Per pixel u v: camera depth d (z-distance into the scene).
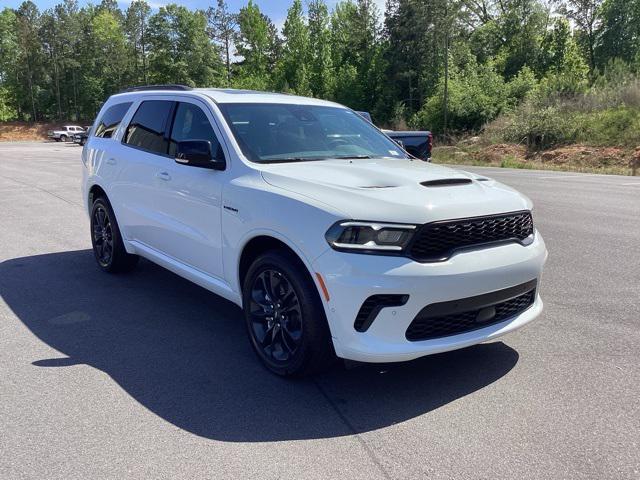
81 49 87.25
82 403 3.46
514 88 42.59
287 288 3.73
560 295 5.59
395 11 59.16
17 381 3.76
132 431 3.14
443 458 2.88
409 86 58.16
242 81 77.50
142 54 88.50
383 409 3.41
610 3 58.34
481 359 4.13
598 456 2.89
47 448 2.96
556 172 21.64
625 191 14.16
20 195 12.83
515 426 3.19
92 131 6.77
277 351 3.89
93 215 6.56
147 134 5.50
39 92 86.12
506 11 64.06
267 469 2.79
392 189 3.53
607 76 37.47
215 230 4.30
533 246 3.84
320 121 5.05
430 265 3.26
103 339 4.54
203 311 5.25
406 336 3.31
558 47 56.44
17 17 86.62
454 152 33.09
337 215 3.31
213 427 3.19
